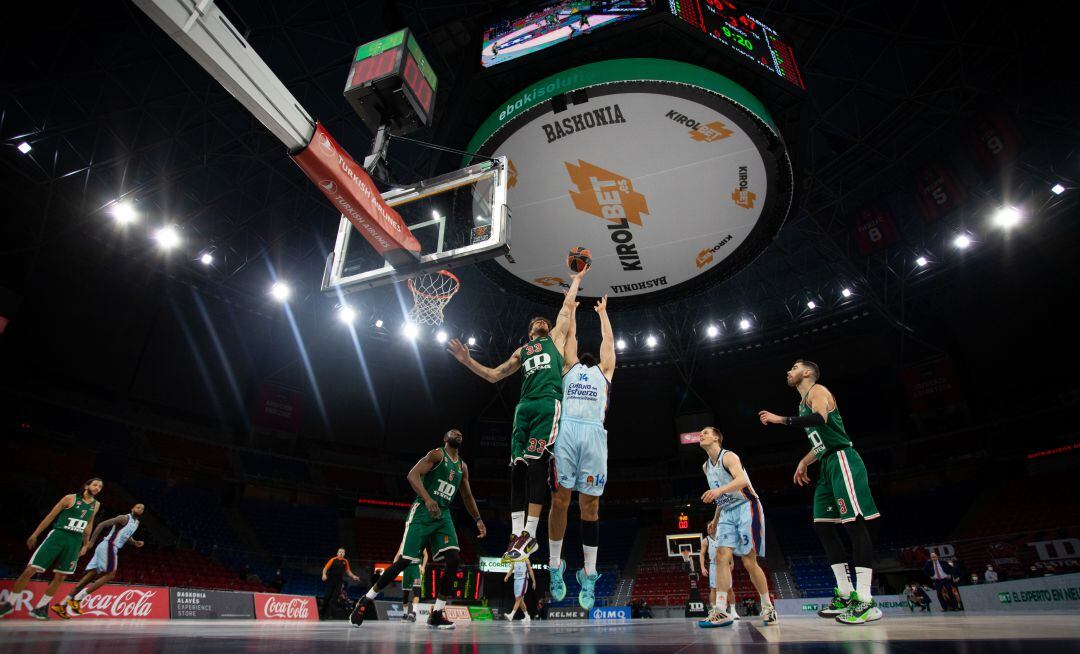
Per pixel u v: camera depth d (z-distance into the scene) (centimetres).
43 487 2119
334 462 3266
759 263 3014
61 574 717
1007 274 2644
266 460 3055
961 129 2123
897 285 2886
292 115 548
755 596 2702
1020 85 1886
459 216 1209
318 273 2862
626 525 3519
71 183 2042
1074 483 2517
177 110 1941
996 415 2888
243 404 3005
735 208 1369
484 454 3506
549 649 175
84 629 380
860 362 3300
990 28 1753
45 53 1683
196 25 455
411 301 3231
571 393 401
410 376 3509
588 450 384
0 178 1939
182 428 2773
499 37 1200
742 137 1197
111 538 853
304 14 1731
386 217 715
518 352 427
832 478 439
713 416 3584
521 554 360
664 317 3444
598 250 1488
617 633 328
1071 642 158
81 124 1838
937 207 2302
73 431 2361
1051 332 2652
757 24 1202
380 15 1759
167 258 2452
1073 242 2389
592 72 1112
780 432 3494
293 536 2853
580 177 1299
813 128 2144
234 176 2244
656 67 1097
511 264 1561
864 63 1916
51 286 2256
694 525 3362
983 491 2833
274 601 1109
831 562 465
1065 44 1733
